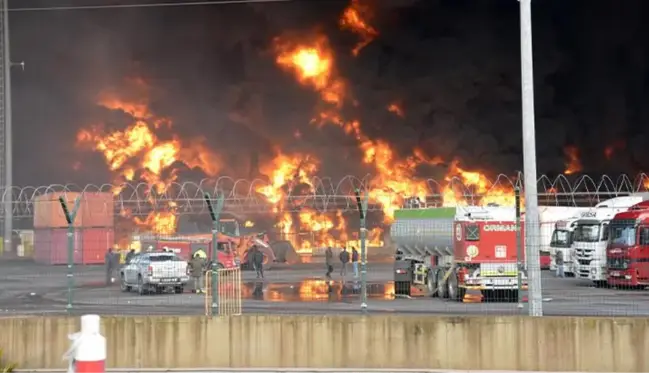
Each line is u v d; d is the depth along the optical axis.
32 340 25.44
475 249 43.34
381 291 53.03
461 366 24.58
